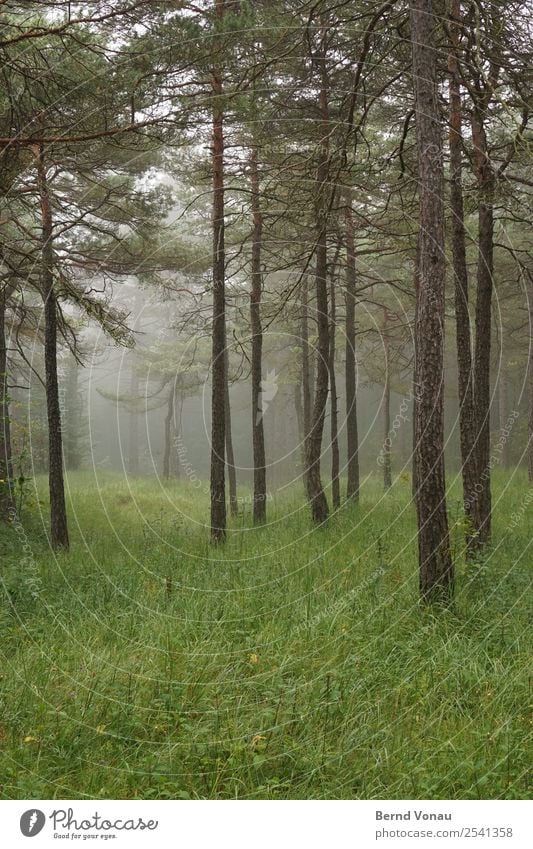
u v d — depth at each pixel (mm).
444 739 5555
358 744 5488
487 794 4898
